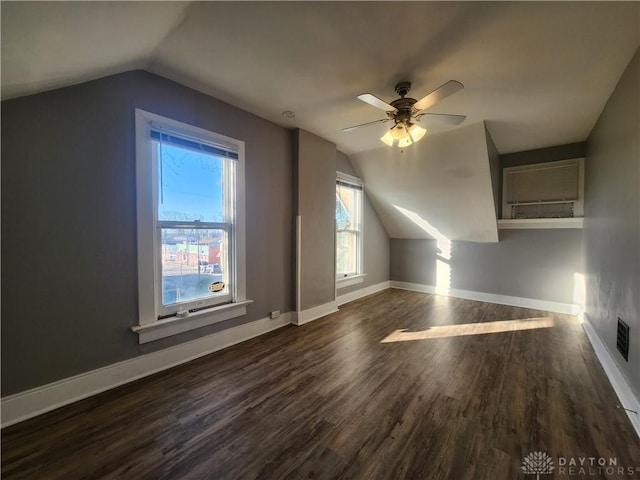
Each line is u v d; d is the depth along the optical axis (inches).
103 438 60.2
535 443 59.0
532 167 158.1
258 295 119.3
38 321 67.0
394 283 221.5
